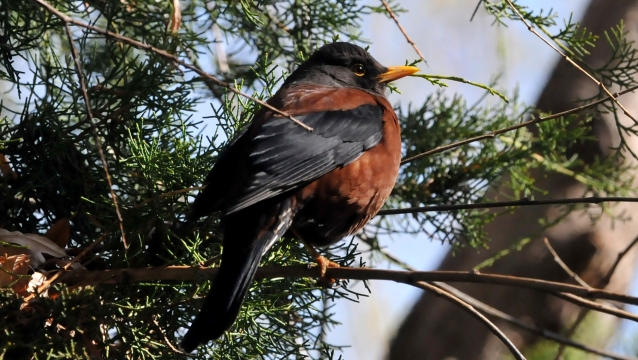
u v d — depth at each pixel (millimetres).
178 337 9602
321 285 9250
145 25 11047
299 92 10281
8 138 9430
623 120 14875
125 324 8719
